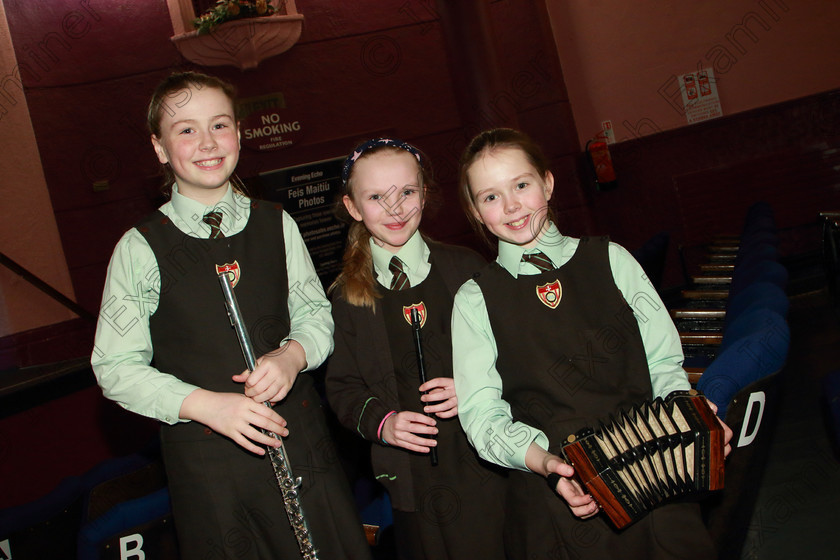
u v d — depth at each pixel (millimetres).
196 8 4762
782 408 3234
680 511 1346
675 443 1232
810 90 5672
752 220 4074
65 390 3299
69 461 3277
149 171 4500
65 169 4270
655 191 5930
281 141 4855
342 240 4848
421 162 1855
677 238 5926
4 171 4008
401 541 1779
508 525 1531
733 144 5793
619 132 5949
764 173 5750
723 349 1822
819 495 2367
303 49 4949
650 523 1344
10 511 1511
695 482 1221
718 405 1518
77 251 4258
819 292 5066
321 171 4859
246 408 1367
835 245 3580
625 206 5977
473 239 5352
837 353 3764
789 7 5633
